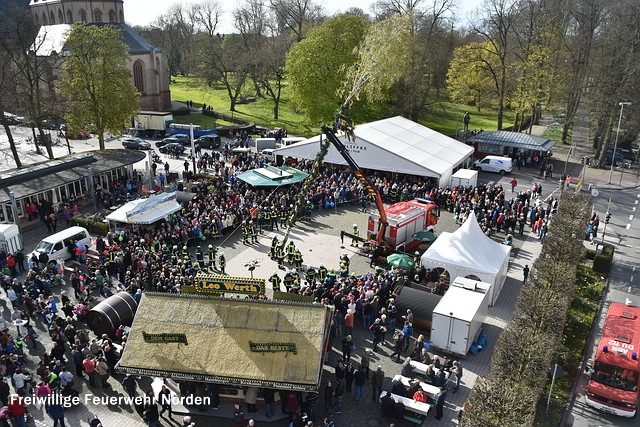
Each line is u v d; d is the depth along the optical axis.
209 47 108.94
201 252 36.09
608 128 66.62
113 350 24.56
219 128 83.75
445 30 94.44
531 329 24.00
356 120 80.50
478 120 103.50
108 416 22.19
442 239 34.78
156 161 64.00
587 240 42.91
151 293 23.92
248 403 22.09
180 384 22.64
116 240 37.56
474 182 53.44
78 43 58.16
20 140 77.88
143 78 100.62
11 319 29.50
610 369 23.30
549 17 77.25
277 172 50.97
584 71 77.25
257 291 23.72
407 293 29.09
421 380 23.73
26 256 37.72
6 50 56.09
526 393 20.03
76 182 49.50
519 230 43.41
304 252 39.16
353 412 22.66
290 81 79.69
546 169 62.09
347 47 77.06
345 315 28.48
